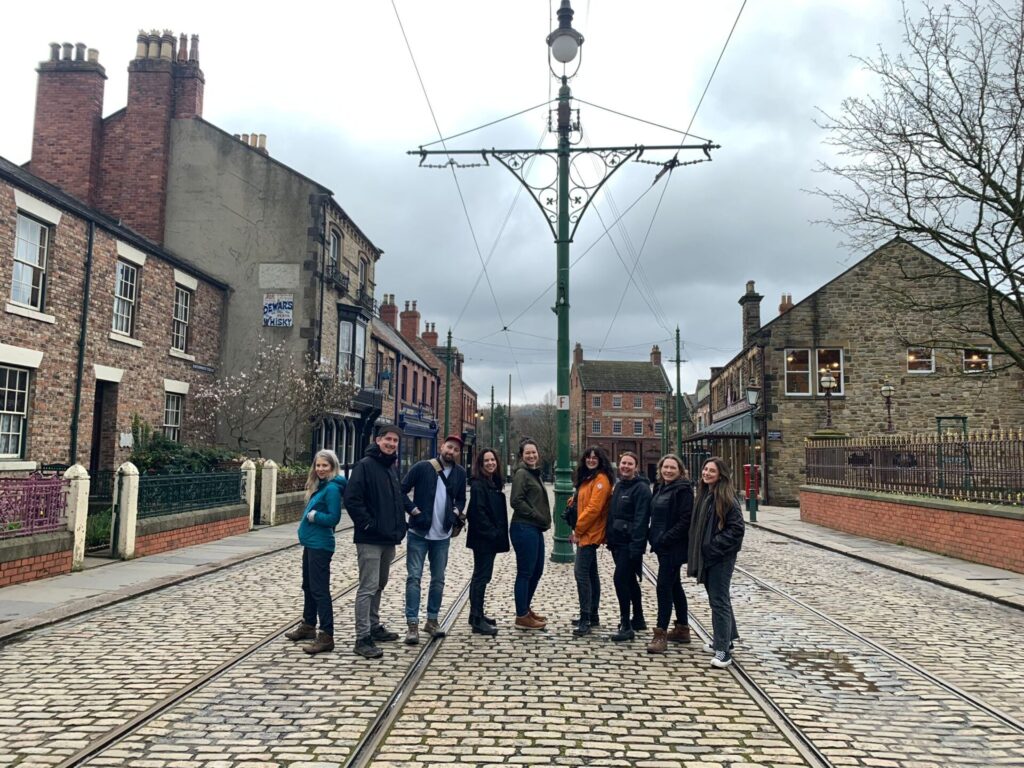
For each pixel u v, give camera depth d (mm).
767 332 28031
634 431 63750
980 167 13742
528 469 7238
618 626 7266
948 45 13641
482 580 6953
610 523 6758
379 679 5398
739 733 4414
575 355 70000
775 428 27625
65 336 14461
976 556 12172
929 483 14297
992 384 26766
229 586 9453
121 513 11297
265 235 21859
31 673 5527
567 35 11656
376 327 31125
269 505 17125
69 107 21594
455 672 5613
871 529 16250
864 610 8391
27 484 9367
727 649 5871
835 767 3938
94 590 8703
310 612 6535
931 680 5590
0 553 8719
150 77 22047
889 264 27734
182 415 19312
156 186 21719
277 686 5215
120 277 16688
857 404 27406
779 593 9359
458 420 50094
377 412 27031
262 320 21562
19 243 13500
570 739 4277
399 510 6352
